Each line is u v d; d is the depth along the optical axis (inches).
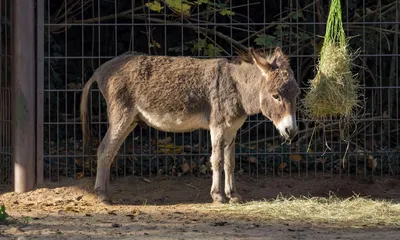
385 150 736.3
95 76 642.8
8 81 706.2
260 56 601.6
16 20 649.6
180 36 859.4
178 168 711.7
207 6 781.3
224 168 625.9
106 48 870.4
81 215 557.3
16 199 641.0
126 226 503.2
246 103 605.0
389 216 553.6
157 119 625.9
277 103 584.1
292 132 579.8
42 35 665.6
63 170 706.2
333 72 583.2
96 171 697.0
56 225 506.0
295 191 671.8
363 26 721.0
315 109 591.5
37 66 665.6
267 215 560.1
